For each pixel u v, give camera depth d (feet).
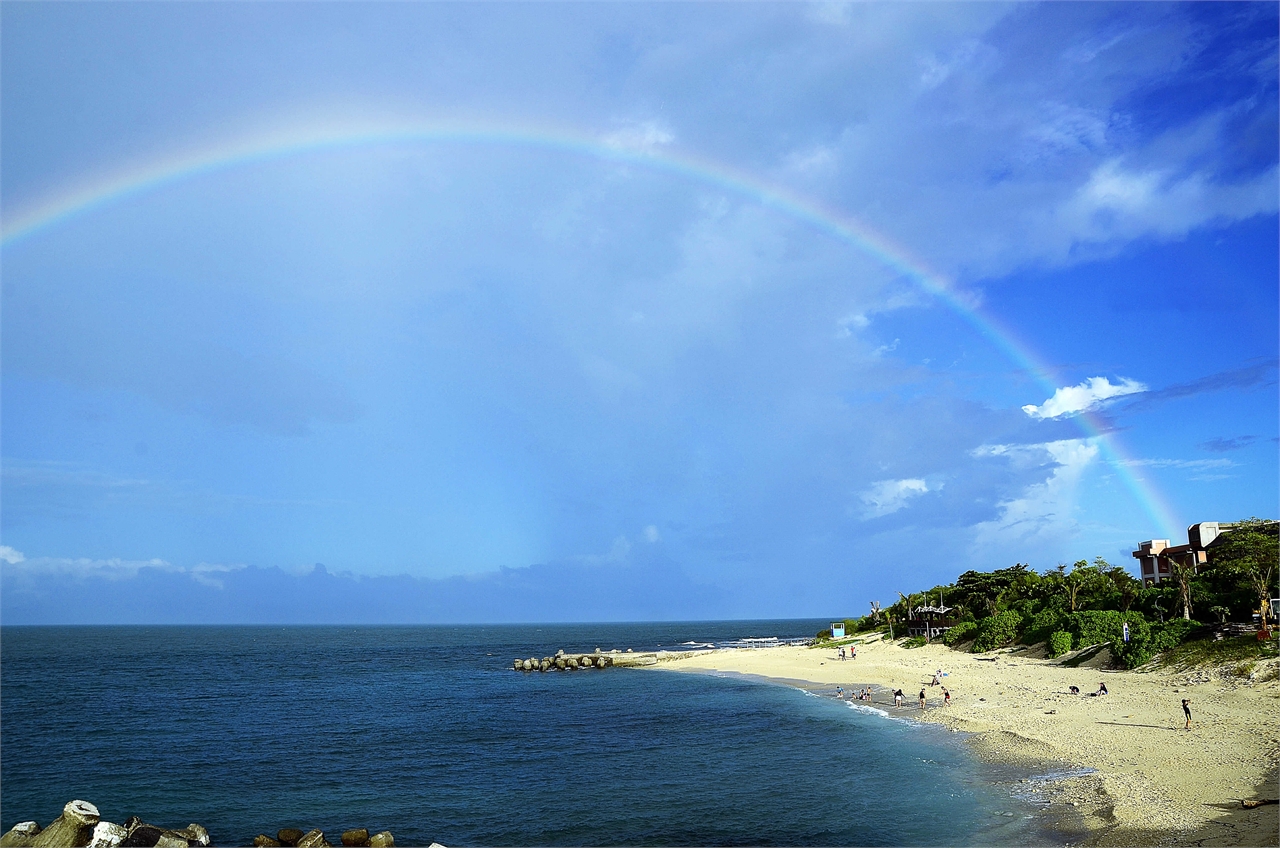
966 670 288.30
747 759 169.58
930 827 111.24
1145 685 200.13
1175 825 95.45
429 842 123.34
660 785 150.71
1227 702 164.04
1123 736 146.82
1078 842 96.27
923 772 141.69
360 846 120.06
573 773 166.61
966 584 450.71
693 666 441.27
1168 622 238.68
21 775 183.21
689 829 121.39
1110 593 309.22
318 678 454.40
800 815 123.85
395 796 153.48
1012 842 100.01
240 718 277.44
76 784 172.86
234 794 159.84
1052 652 281.74
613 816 130.62
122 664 599.57
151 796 160.35
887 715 212.43
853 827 115.55
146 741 229.45
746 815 126.21
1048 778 127.65
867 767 150.30
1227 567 259.19
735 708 255.91
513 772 171.32
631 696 312.50
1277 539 276.21
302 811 144.97
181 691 381.40
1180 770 119.55
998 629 338.54
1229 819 94.79
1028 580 398.62
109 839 117.29
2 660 651.25
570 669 483.51
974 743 160.97
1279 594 231.50
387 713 285.02
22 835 124.47
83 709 309.63
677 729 217.97
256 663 608.60
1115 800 108.88
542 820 131.03
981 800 120.57
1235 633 211.82
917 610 465.47
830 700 255.91
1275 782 107.55
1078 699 191.42
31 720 277.85
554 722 246.88
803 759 164.14
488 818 134.41
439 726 246.06
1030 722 171.63
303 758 197.47
